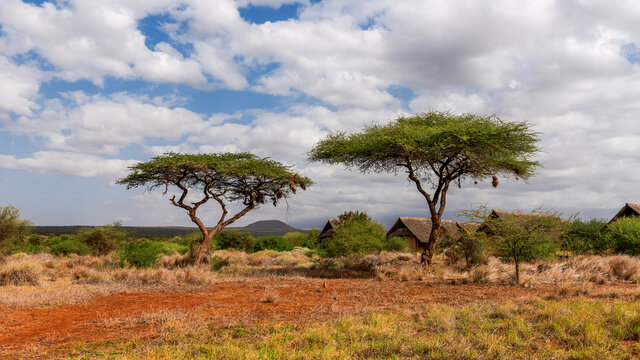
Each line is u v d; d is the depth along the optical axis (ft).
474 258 55.57
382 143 57.47
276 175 71.46
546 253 54.24
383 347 16.51
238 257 90.22
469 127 54.80
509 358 15.02
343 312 24.57
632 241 68.80
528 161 60.54
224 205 71.31
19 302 28.94
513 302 26.81
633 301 26.50
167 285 39.55
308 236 155.22
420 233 116.78
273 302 29.81
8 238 69.15
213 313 25.25
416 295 32.96
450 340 17.08
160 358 15.42
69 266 61.77
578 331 18.10
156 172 66.95
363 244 75.36
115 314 25.38
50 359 15.96
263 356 15.26
